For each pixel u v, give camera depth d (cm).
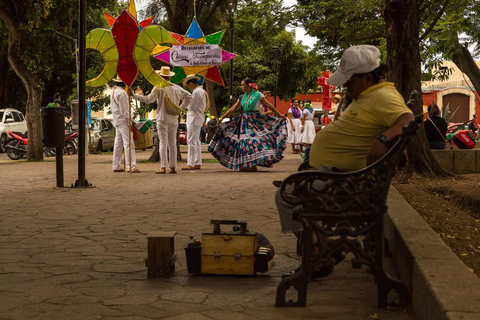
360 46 375
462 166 1001
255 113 1280
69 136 2452
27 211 713
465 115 5222
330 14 1056
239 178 1127
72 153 2489
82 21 958
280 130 1272
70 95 3750
